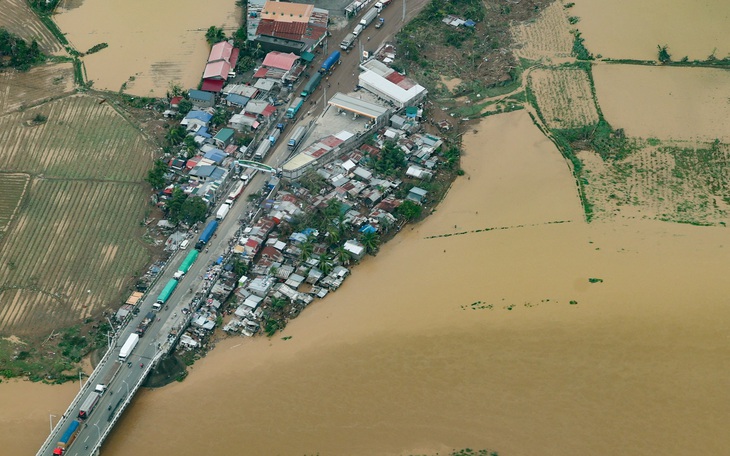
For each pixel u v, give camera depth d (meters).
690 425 125.69
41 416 139.88
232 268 166.12
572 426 128.12
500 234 171.00
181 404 140.62
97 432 134.88
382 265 167.50
